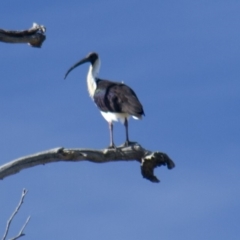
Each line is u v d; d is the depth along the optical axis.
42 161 15.35
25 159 15.11
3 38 17.34
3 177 14.83
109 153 15.96
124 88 19.56
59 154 15.44
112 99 19.30
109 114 19.39
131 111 18.81
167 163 16.17
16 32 17.44
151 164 16.11
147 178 16.33
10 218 11.35
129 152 16.09
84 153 15.67
